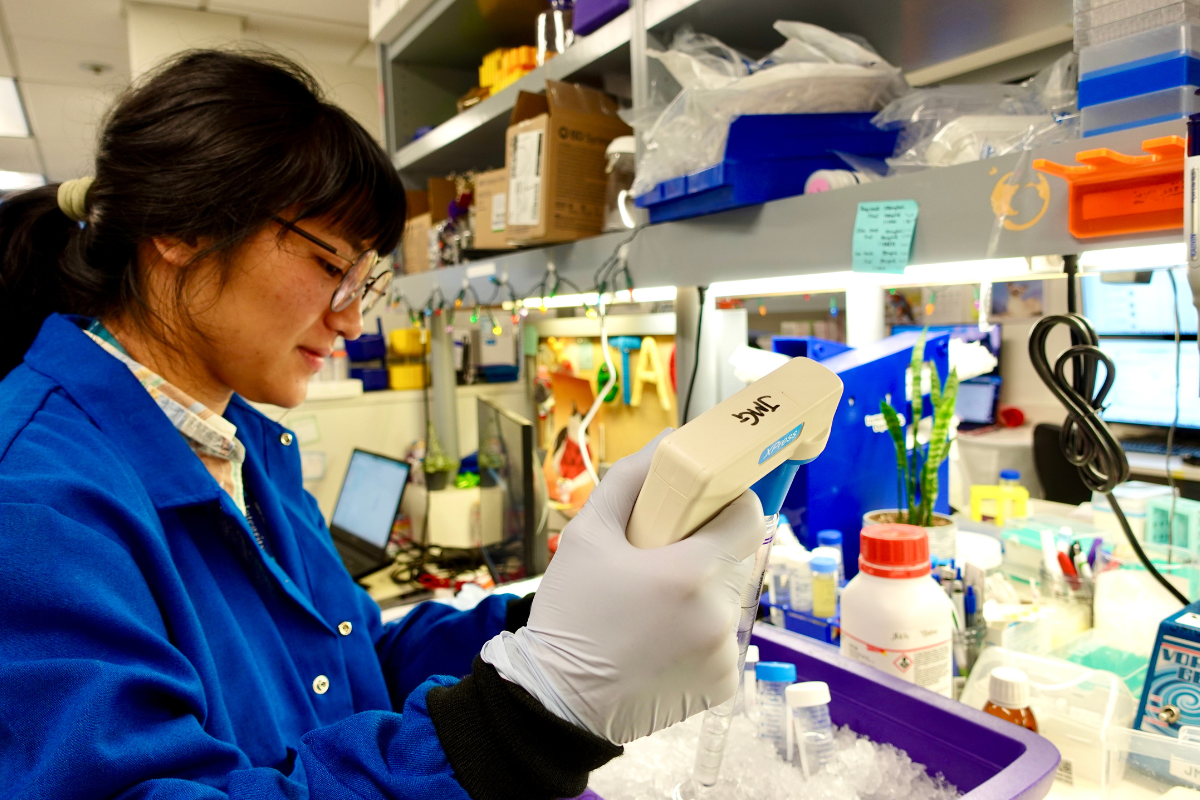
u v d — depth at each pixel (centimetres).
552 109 146
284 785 50
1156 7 71
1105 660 95
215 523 77
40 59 398
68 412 69
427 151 229
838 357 123
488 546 216
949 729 73
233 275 73
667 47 131
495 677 52
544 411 237
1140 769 72
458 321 283
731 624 49
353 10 338
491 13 211
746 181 108
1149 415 297
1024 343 377
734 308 138
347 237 79
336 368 262
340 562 98
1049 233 77
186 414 80
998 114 95
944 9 115
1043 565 110
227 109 70
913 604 82
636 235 134
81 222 81
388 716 56
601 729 51
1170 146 65
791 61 113
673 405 174
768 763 73
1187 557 109
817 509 118
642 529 51
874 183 93
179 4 328
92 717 47
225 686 70
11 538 51
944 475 129
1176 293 104
